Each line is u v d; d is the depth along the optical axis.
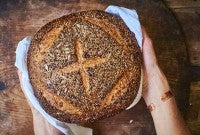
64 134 0.55
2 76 0.58
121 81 0.49
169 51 0.60
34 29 0.59
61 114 0.49
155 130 0.59
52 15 0.59
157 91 0.55
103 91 0.48
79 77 0.48
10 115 0.58
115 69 0.49
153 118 0.56
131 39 0.51
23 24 0.59
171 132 0.54
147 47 0.53
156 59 0.54
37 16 0.59
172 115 0.54
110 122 0.59
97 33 0.49
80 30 0.49
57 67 0.48
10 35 0.59
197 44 0.62
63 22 0.50
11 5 0.59
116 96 0.49
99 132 0.59
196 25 0.62
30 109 0.58
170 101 0.55
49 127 0.54
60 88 0.48
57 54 0.48
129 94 0.49
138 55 0.51
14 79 0.58
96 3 0.59
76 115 0.49
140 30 0.52
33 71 0.50
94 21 0.50
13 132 0.58
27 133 0.58
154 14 0.59
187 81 0.60
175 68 0.60
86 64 0.48
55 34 0.50
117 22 0.51
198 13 0.62
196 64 0.63
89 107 0.49
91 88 0.48
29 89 0.51
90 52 0.48
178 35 0.60
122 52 0.49
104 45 0.49
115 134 0.59
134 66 0.50
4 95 0.58
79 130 0.54
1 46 0.59
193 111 0.63
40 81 0.49
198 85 0.63
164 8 0.59
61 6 0.59
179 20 0.62
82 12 0.51
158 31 0.60
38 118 0.54
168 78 0.60
